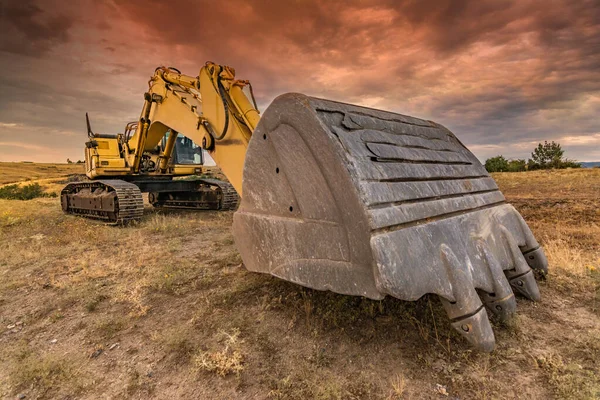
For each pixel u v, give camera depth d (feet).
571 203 28.09
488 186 11.80
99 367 8.35
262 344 8.76
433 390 6.77
